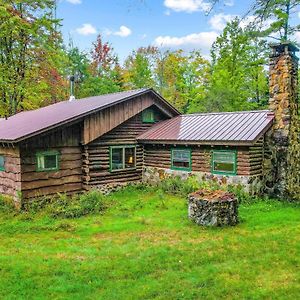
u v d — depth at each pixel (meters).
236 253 7.95
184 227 10.37
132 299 5.84
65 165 14.94
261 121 14.80
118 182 17.02
